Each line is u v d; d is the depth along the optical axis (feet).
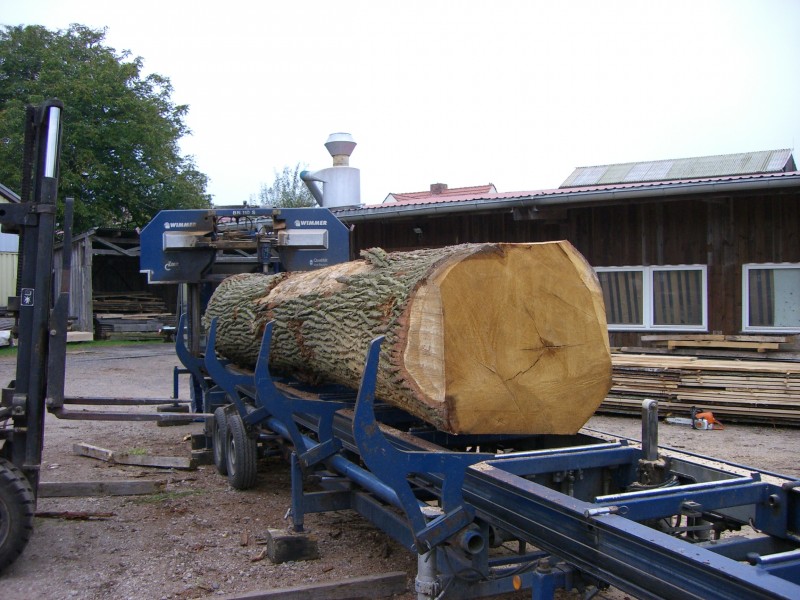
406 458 11.30
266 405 15.69
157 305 83.87
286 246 26.35
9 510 14.78
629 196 35.32
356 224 47.80
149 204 106.73
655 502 10.07
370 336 14.15
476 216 42.96
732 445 26.86
